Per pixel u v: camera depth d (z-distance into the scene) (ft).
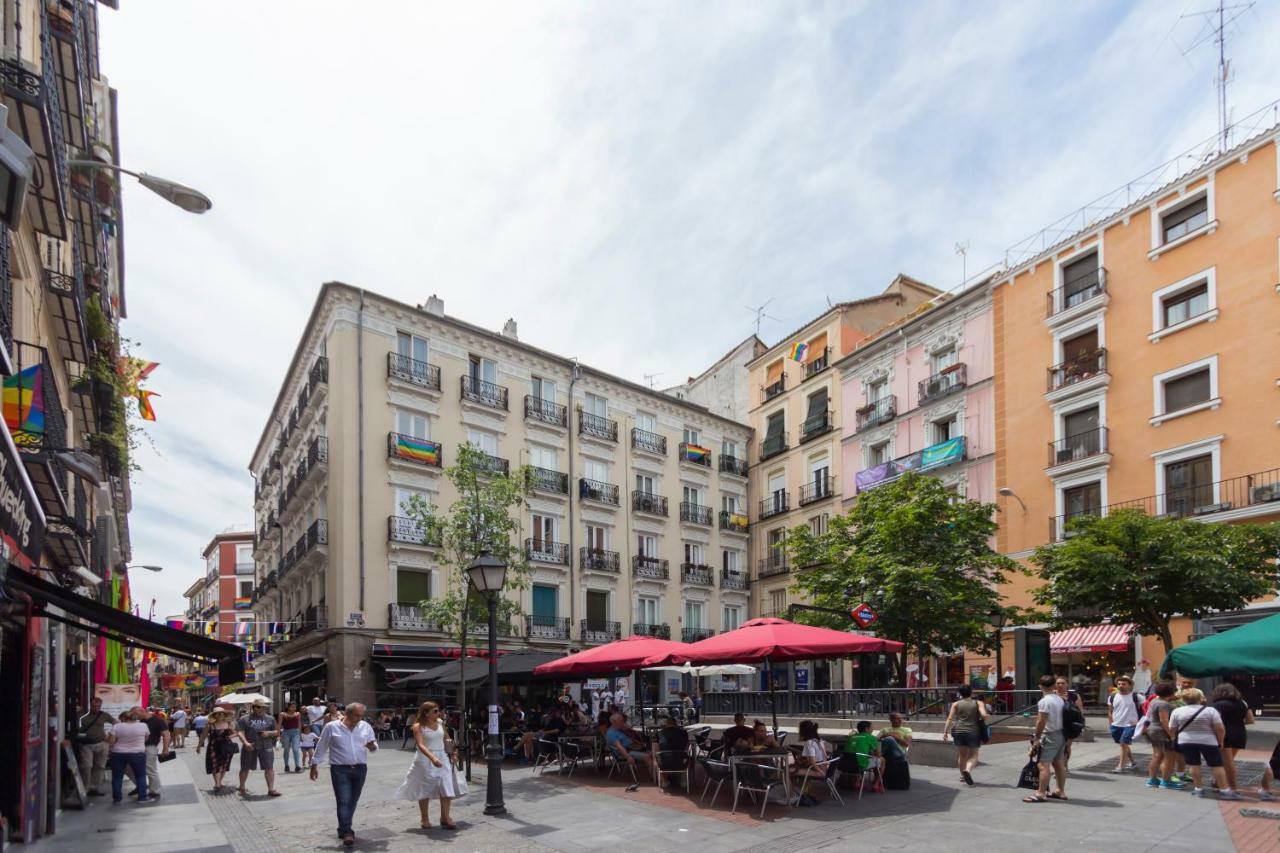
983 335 96.48
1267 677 63.82
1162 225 80.69
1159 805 31.89
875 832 30.25
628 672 59.82
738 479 135.54
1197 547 55.16
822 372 121.29
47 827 35.09
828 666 108.47
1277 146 71.61
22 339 34.47
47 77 31.60
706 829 32.32
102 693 65.72
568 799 40.45
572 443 114.42
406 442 95.96
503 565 40.24
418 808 39.42
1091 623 63.93
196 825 36.55
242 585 214.28
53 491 33.14
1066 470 84.33
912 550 67.26
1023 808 32.73
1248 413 71.41
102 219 56.54
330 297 95.91
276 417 130.11
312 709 63.93
